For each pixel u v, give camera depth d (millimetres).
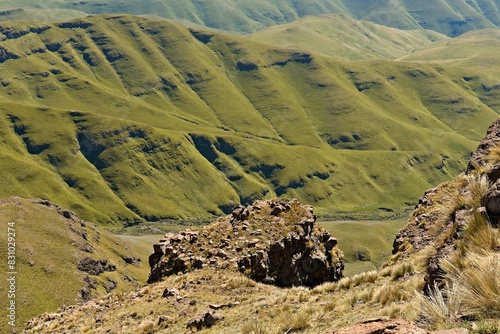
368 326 7949
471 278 9016
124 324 24969
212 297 27422
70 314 30406
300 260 37812
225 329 19141
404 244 26219
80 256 164250
